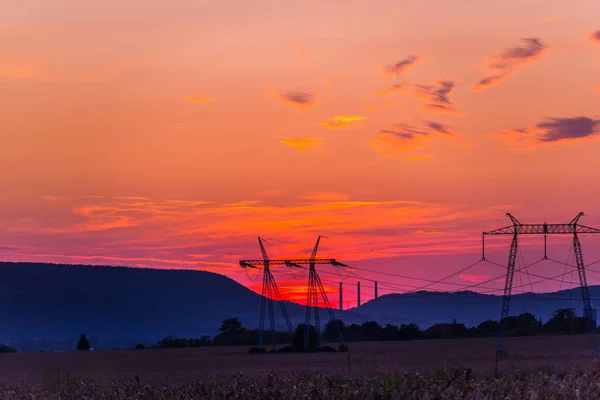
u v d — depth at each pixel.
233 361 180.62
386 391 44.66
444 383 47.56
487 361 138.25
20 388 77.88
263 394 46.66
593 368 70.81
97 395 54.25
